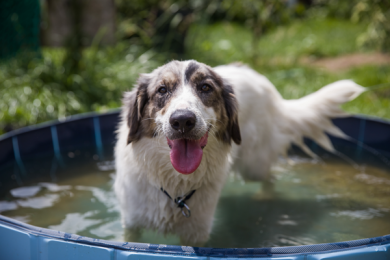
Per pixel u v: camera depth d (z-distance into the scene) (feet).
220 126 3.36
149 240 3.48
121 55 7.63
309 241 3.40
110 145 4.93
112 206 3.81
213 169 3.36
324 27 14.65
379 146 4.78
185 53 8.66
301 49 10.75
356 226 3.57
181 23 8.38
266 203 3.95
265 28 9.20
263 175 4.28
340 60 9.74
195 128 2.96
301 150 4.96
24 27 6.62
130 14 8.66
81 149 4.78
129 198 3.35
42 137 4.53
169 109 3.04
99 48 7.32
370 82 7.29
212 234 3.51
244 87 4.08
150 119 3.26
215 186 3.42
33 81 6.05
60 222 3.56
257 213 3.79
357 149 4.91
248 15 9.04
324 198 3.99
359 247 2.70
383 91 6.89
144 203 3.33
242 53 9.83
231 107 3.43
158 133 3.20
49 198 3.87
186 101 3.04
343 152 4.85
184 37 8.57
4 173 4.18
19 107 5.47
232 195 4.11
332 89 4.41
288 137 4.39
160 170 3.26
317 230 3.53
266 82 4.36
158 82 3.25
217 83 3.36
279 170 4.50
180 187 3.29
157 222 3.34
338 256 2.65
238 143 3.53
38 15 6.65
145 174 3.29
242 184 4.33
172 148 3.08
